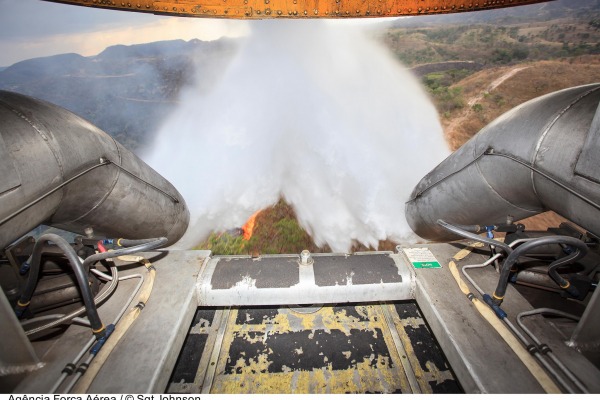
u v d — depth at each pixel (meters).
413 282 2.51
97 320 1.90
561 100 2.36
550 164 2.23
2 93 2.24
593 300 1.73
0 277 2.25
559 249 2.63
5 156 1.72
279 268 2.64
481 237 2.29
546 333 1.95
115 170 3.12
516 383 1.69
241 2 3.79
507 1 3.75
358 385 2.20
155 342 1.98
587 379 1.66
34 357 1.80
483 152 3.10
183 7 3.83
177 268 2.66
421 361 2.36
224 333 2.61
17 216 1.89
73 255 1.79
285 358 2.39
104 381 1.75
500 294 2.09
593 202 1.83
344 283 2.49
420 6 3.94
